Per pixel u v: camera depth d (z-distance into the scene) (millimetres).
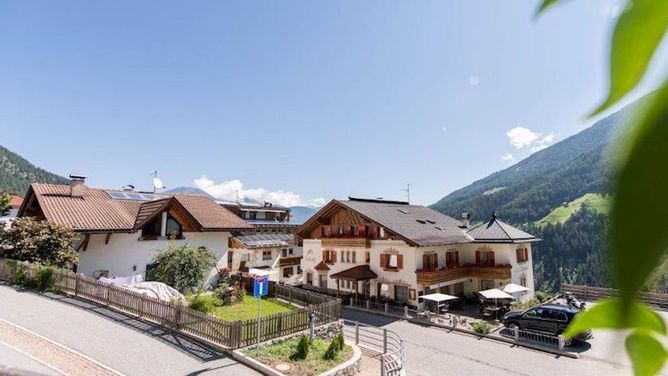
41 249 20094
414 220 30156
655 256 228
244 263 36688
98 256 22031
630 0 279
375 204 32031
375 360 14992
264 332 14297
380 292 26625
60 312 15477
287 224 48656
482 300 25141
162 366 11719
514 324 19906
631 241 234
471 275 28406
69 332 13484
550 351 17062
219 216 27188
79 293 17984
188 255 21000
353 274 26312
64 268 20016
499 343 18438
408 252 25281
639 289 241
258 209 49188
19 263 19422
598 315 289
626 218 237
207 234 25359
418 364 15766
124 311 16328
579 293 28141
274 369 12219
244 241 37531
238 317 18203
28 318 14469
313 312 16531
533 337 18828
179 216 24516
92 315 15484
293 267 41188
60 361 11219
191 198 29109
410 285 24922
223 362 12469
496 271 27234
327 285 29969
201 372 11609
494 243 28469
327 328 16875
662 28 271
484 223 31641
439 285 25234
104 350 12344
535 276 30516
